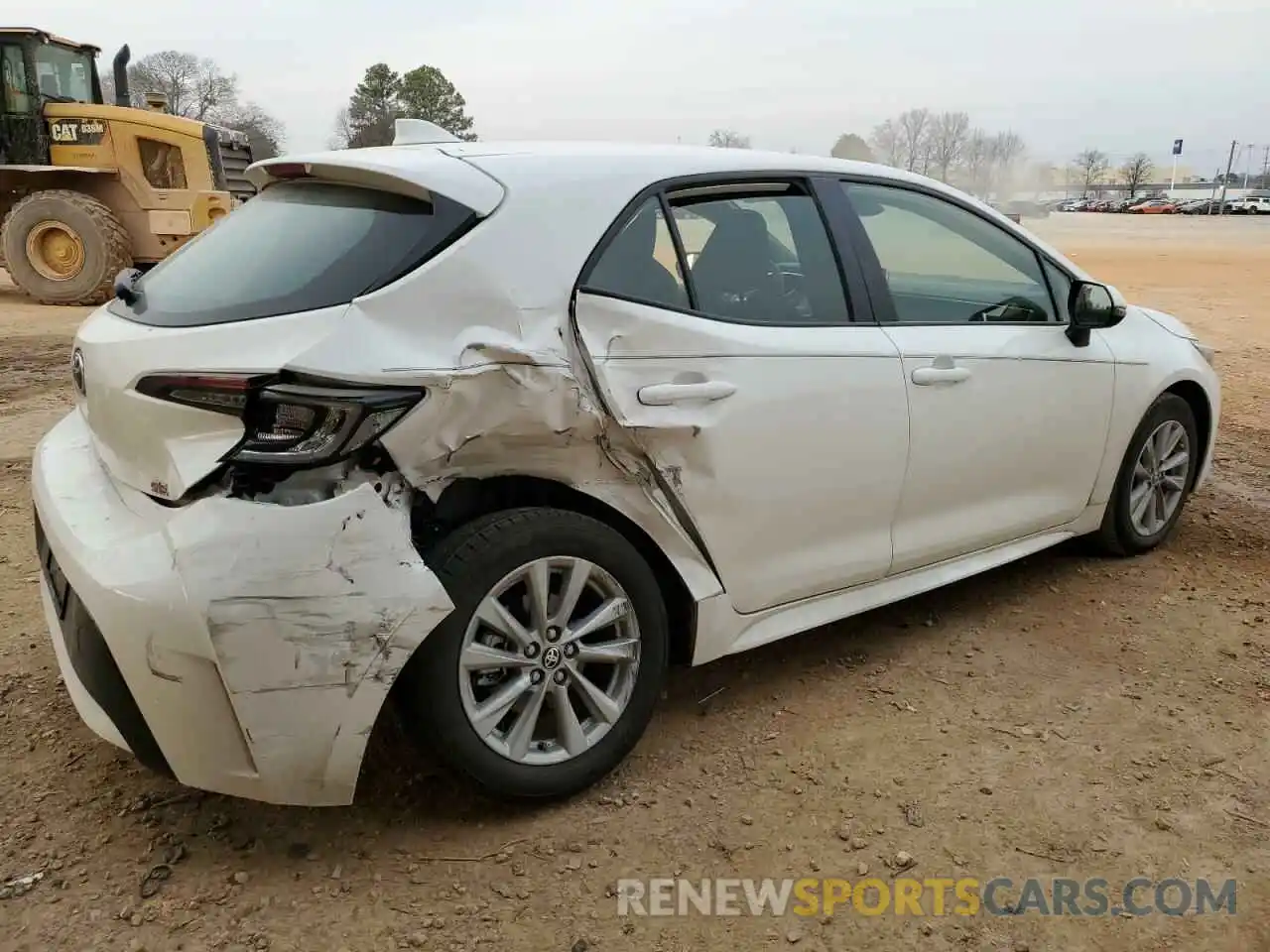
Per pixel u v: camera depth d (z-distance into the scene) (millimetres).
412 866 2539
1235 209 77438
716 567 3010
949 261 3697
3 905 2361
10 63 12648
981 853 2629
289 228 2758
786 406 3045
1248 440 6750
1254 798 2855
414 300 2453
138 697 2299
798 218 3303
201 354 2371
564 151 2941
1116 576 4383
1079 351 3988
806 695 3375
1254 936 2363
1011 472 3801
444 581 2512
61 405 7148
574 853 2602
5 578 4137
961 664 3594
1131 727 3203
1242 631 3877
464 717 2557
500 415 2514
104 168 12914
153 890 2432
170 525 2295
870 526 3373
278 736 2303
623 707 2834
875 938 2346
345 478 2355
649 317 2795
